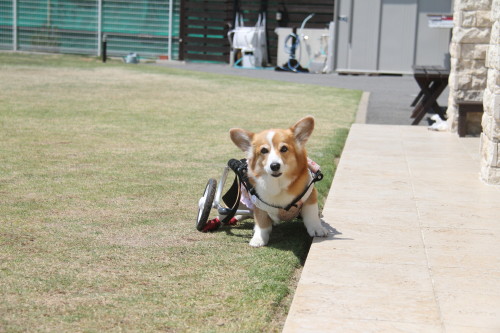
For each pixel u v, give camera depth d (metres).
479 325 3.83
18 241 5.35
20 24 27.83
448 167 8.34
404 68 22.09
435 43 21.75
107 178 7.62
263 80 19.73
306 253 5.36
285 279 4.65
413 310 4.03
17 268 4.75
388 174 7.89
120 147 9.46
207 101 14.70
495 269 4.73
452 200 6.69
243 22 25.41
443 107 14.34
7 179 7.42
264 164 5.00
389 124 12.40
